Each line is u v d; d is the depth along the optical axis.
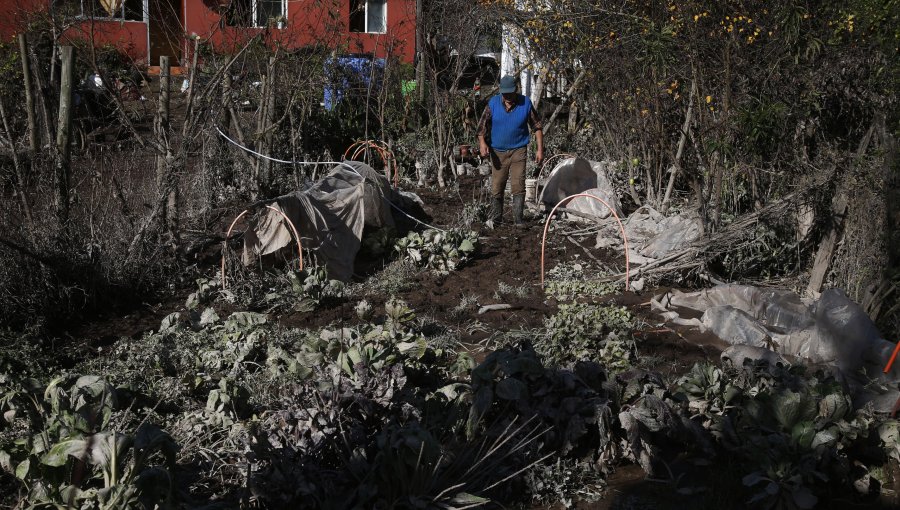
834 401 4.47
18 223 6.90
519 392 4.48
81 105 11.16
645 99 9.46
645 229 8.70
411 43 17.62
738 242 7.60
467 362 5.23
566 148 12.55
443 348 6.15
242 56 10.58
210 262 8.30
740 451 4.50
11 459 3.96
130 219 7.80
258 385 5.30
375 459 3.96
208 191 9.77
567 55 10.90
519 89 11.95
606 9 9.54
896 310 5.94
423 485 3.99
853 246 6.45
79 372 5.60
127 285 7.29
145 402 5.11
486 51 15.44
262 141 10.51
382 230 8.80
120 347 5.97
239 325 6.40
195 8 16.92
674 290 7.36
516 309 7.09
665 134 9.52
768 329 6.37
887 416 4.90
